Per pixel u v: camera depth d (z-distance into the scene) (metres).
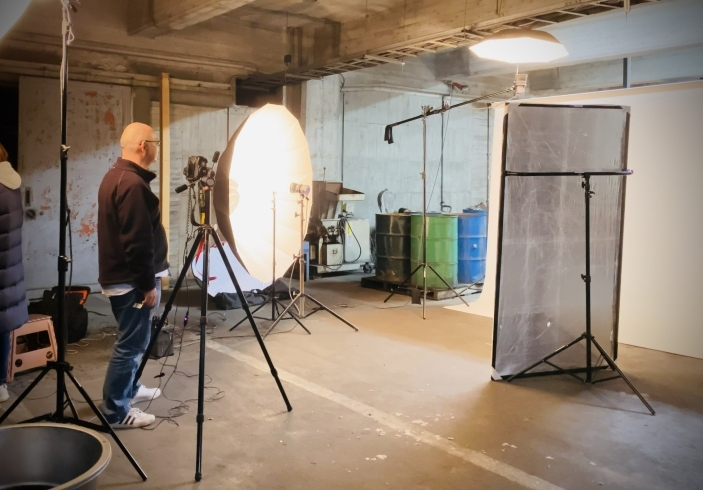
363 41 6.98
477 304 5.53
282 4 6.67
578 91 9.94
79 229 6.27
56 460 2.01
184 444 2.73
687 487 2.38
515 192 3.54
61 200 2.38
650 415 3.12
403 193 9.18
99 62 6.44
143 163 2.77
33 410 3.06
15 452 1.99
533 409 3.19
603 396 3.40
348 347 4.34
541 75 10.29
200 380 2.47
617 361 4.09
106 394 2.87
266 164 4.17
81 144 6.24
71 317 4.32
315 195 7.71
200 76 7.19
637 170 4.43
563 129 3.62
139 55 6.68
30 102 5.94
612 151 3.74
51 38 6.07
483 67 8.62
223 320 5.11
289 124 4.24
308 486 2.36
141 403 3.21
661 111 4.28
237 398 3.31
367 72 8.60
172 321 5.04
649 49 7.20
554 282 3.71
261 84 7.87
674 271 4.29
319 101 8.06
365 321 5.15
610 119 3.71
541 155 3.58
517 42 3.93
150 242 2.65
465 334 4.75
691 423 3.03
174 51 6.91
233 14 7.12
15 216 2.92
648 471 2.52
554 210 3.65
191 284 6.81
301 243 4.61
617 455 2.66
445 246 6.16
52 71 6.07
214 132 7.27
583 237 3.73
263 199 4.24
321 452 2.66
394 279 6.56
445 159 9.60
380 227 6.66
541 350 3.73
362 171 8.72
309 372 3.77
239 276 5.57
